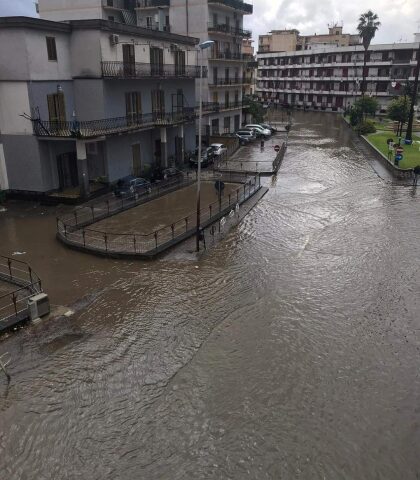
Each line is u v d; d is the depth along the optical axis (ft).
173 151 137.69
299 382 43.93
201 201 102.47
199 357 47.24
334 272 67.92
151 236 79.15
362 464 35.17
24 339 49.06
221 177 127.03
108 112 105.19
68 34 100.07
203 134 179.01
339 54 326.85
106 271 66.33
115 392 41.98
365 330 52.80
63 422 38.55
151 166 123.03
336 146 186.70
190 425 38.52
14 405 40.14
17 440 36.78
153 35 118.83
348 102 330.13
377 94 305.53
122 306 56.65
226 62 191.31
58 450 35.96
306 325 53.62
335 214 96.22
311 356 47.85
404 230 86.12
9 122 95.86
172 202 102.27
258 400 41.50
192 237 80.89
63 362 45.68
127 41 108.88
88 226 85.20
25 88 92.48
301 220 92.07
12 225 85.56
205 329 52.21
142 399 41.22
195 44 141.59
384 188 117.39
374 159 156.35
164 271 66.85
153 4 175.83
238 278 65.21
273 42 423.64
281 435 37.73
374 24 269.44
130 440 36.94
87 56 100.63
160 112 127.13
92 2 158.92
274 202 104.68
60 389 42.14
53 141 99.45
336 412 40.27
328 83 341.00
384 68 304.09
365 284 64.18
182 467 34.65
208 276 65.51
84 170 97.55
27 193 99.60
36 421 38.58
